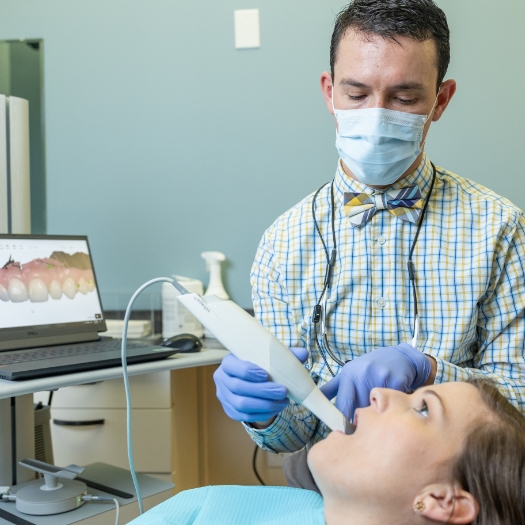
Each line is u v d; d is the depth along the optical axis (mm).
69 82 2244
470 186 1286
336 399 1058
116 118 2230
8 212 1740
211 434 2283
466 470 870
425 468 870
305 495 1064
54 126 2258
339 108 1183
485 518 860
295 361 1011
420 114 1131
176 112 2205
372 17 1101
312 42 2127
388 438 888
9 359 1303
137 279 2236
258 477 2207
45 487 1450
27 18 2248
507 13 2029
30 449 1580
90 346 1521
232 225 2197
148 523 988
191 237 2217
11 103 1729
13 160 1738
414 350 1107
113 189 2244
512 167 2049
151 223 2230
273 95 2160
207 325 1040
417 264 1216
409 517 879
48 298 1590
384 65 1092
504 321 1195
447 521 861
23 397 1559
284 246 1309
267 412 1013
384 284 1228
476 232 1207
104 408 1874
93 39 2225
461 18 2051
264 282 1342
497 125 2053
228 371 1021
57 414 1887
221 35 2170
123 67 2219
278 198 2174
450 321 1196
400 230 1227
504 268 1195
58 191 2266
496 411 903
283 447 1209
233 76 2174
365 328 1235
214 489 1098
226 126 2186
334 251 1253
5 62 2258
